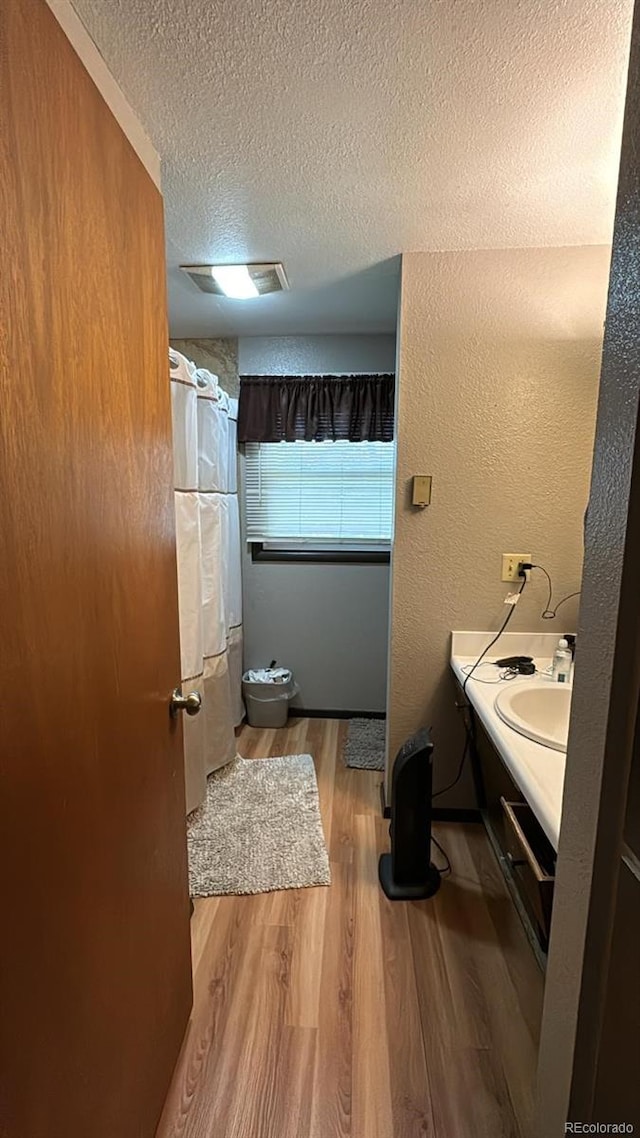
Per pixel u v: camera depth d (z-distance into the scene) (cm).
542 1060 92
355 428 292
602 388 71
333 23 92
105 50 98
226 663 260
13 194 60
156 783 110
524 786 114
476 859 199
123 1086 95
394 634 211
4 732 60
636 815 62
